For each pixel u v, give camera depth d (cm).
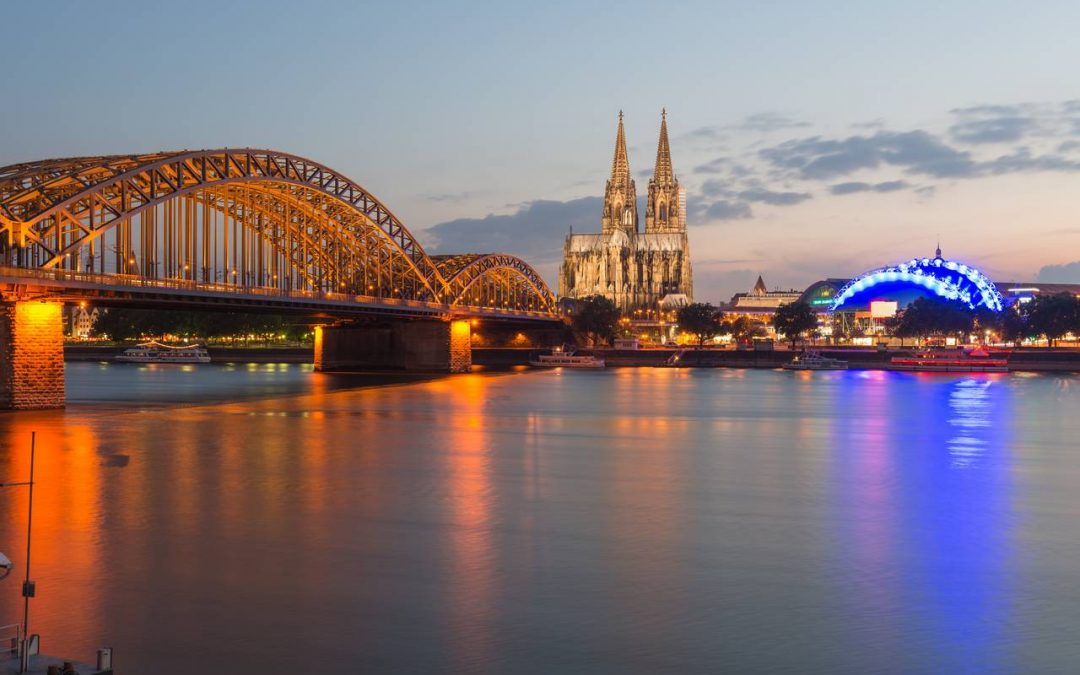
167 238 10981
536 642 3241
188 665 3020
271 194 13175
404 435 8650
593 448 7912
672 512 5262
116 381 16838
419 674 2981
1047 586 3875
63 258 9031
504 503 5478
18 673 2677
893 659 3109
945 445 8219
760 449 7931
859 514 5244
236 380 17175
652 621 3447
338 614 3488
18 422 8838
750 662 3088
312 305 13350
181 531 4681
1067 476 6538
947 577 3997
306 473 6438
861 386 16538
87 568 4016
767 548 4466
